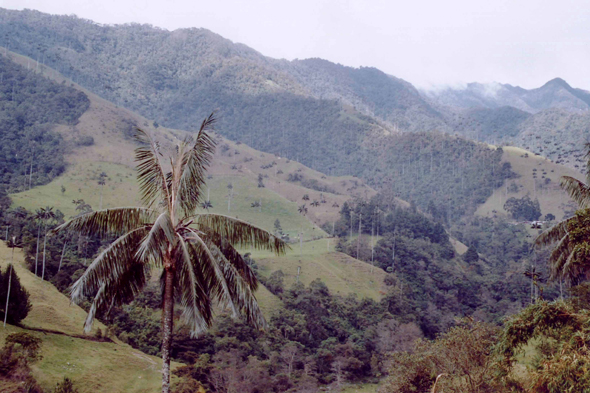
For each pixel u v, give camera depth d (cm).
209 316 1658
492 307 13425
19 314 6059
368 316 11050
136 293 1703
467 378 2698
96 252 10931
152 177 1694
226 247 1739
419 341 3291
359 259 15662
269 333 8981
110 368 5916
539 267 14625
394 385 3216
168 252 1609
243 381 7044
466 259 17925
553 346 2281
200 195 1725
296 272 13325
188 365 6912
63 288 8175
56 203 17062
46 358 5544
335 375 8725
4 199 14962
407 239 17538
